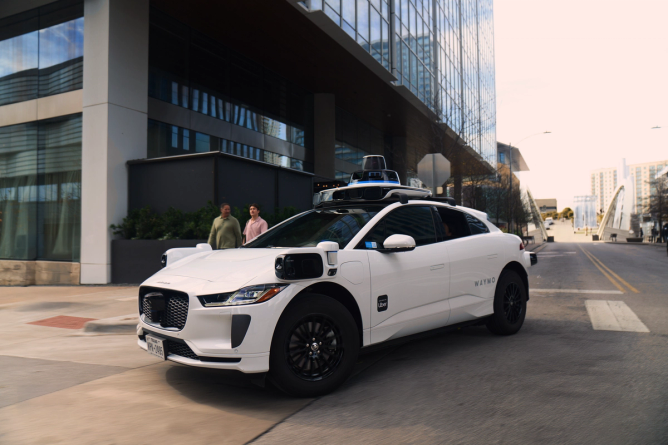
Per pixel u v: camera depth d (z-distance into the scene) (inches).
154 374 171.3
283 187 584.7
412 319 176.6
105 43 484.4
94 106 487.2
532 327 249.0
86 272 482.6
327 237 176.9
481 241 215.8
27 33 557.6
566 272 605.6
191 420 127.6
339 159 1020.5
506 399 142.3
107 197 476.4
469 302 203.2
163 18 605.6
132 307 321.1
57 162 525.3
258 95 789.2
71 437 117.0
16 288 459.8
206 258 171.8
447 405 138.0
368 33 804.6
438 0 1185.4
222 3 589.9
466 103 1423.5
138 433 119.0
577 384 155.1
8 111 565.3
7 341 231.3
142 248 460.4
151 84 579.5
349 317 152.4
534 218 4084.6
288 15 624.4
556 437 115.0
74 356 199.8
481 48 1768.0
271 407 137.3
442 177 453.7
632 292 383.2
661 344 206.7
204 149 664.4
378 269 166.1
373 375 169.5
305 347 144.0
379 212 182.9
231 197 491.5
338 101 997.8
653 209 2274.9
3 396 148.0
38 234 538.3
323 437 116.6
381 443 113.0
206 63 677.3
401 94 950.4
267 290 137.7
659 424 121.5
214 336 135.1
